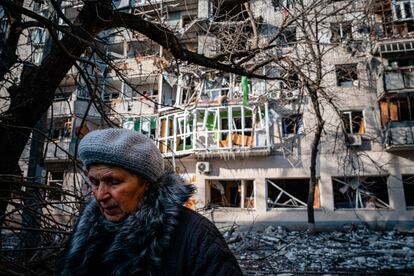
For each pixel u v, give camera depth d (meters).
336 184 16.22
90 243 1.19
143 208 1.11
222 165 16.20
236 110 16.38
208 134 16.00
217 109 16.02
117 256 1.09
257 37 5.35
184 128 16.16
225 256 1.08
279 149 15.89
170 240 1.08
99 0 3.47
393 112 15.25
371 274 6.73
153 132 17.03
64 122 15.95
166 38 3.76
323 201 15.01
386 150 14.84
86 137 1.18
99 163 1.12
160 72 5.38
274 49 6.13
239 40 5.70
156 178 1.17
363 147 15.23
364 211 14.64
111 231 1.17
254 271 7.19
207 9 16.69
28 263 2.29
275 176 15.74
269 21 13.05
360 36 15.78
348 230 14.20
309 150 15.57
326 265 7.81
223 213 15.57
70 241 1.31
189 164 16.83
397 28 15.87
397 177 14.68
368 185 15.73
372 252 9.44
